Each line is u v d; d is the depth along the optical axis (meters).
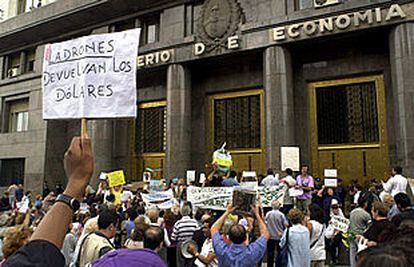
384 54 15.34
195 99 19.39
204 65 18.70
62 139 23.70
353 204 13.57
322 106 16.47
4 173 24.86
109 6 20.91
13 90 25.52
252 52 16.80
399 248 1.18
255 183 8.87
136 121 20.98
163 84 20.27
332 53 16.36
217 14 17.52
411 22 13.71
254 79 17.94
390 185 9.72
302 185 11.95
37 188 22.52
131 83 4.45
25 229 3.61
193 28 18.83
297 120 16.66
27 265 1.28
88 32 22.91
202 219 7.81
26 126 25.27
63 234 1.44
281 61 15.82
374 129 15.35
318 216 7.50
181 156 17.73
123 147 20.95
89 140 1.65
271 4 16.77
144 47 19.48
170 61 18.47
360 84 15.88
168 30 19.31
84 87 4.49
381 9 14.19
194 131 19.14
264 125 17.42
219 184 10.05
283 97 15.62
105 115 4.44
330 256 10.59
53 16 22.97
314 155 16.23
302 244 6.48
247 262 4.25
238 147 18.11
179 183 14.20
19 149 23.98
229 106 18.73
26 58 26.52
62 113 4.54
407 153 13.15
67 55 4.64
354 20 14.43
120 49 4.51
